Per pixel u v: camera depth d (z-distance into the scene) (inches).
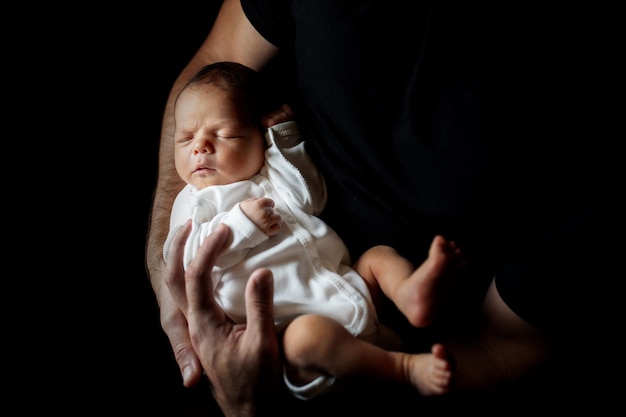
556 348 36.9
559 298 34.0
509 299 34.9
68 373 55.8
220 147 39.5
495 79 32.1
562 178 33.1
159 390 56.1
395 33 34.8
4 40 67.7
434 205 35.5
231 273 37.1
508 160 32.6
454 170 33.9
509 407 43.4
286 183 39.0
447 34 33.1
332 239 38.8
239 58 48.7
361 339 35.3
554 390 46.4
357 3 34.9
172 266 36.7
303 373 33.9
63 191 65.8
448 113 33.4
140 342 58.9
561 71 31.6
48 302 59.6
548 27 31.6
